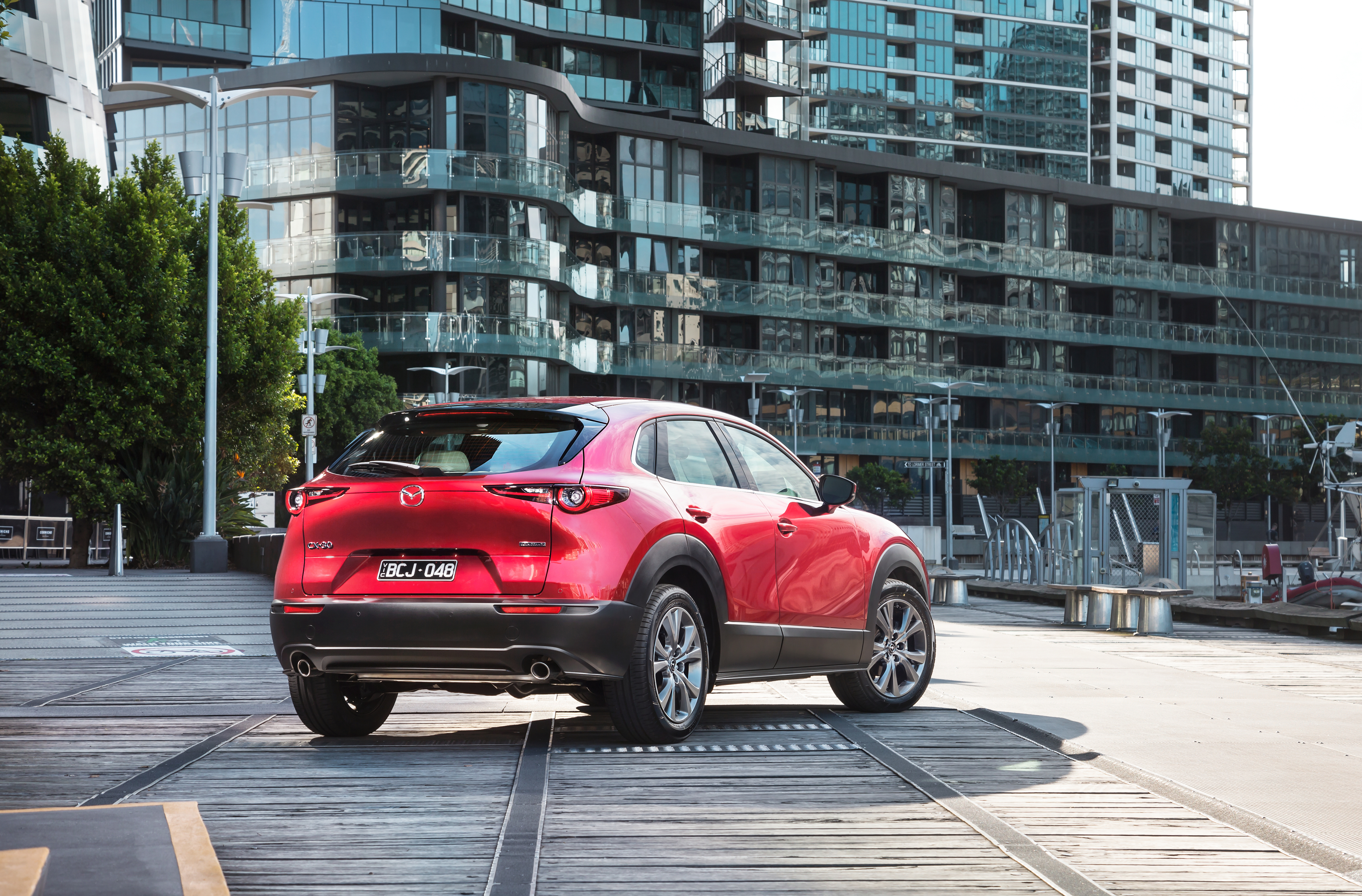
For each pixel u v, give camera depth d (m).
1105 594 17.61
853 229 73.88
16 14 40.09
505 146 60.25
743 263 72.12
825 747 6.80
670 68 75.50
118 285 29.67
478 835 4.79
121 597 19.28
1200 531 24.08
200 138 63.09
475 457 6.80
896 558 8.56
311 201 61.00
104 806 4.65
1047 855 4.50
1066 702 8.81
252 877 4.20
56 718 7.91
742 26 76.69
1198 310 87.12
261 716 8.04
